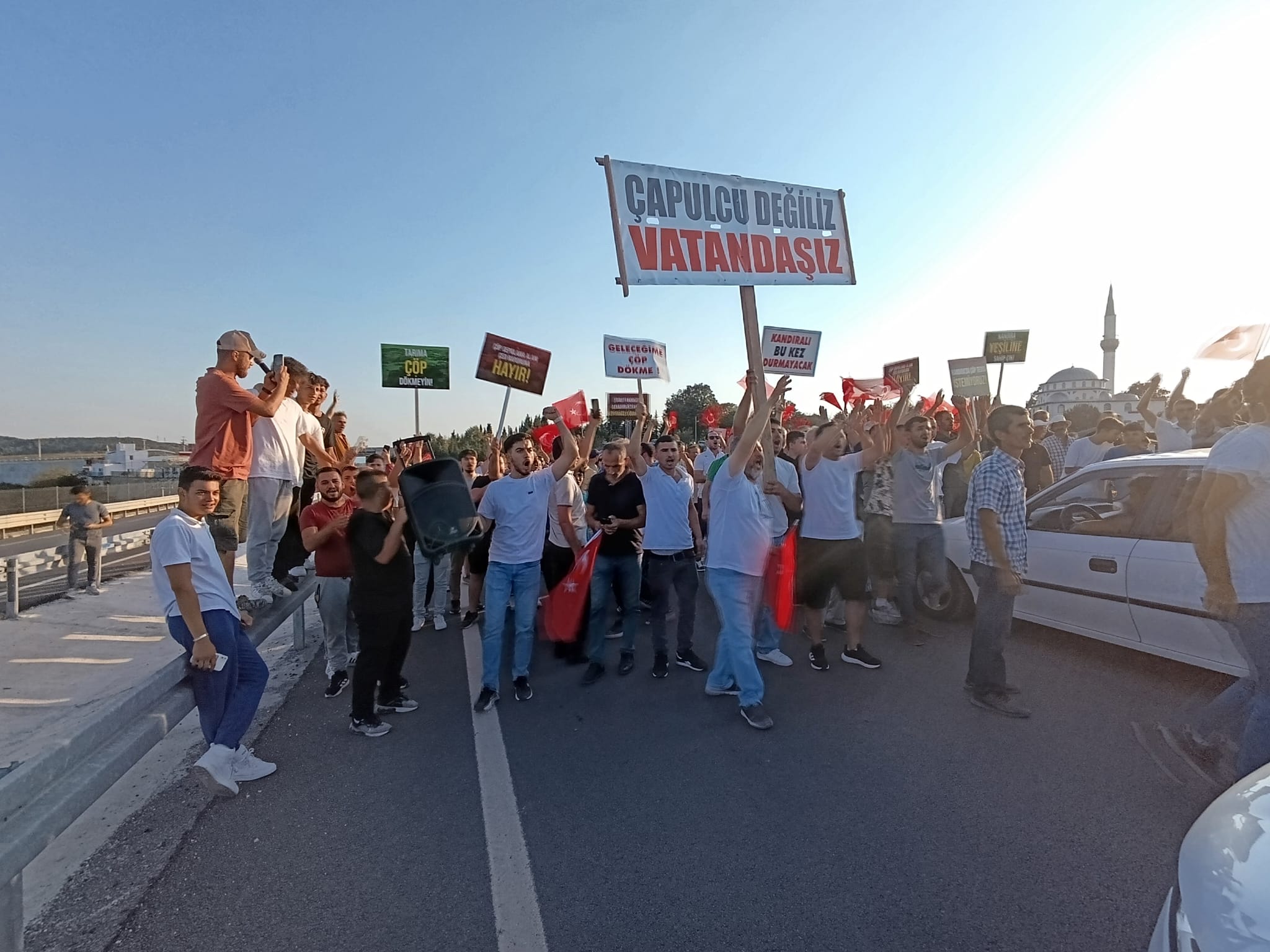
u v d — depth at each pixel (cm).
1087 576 533
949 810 339
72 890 299
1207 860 166
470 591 767
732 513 465
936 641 629
